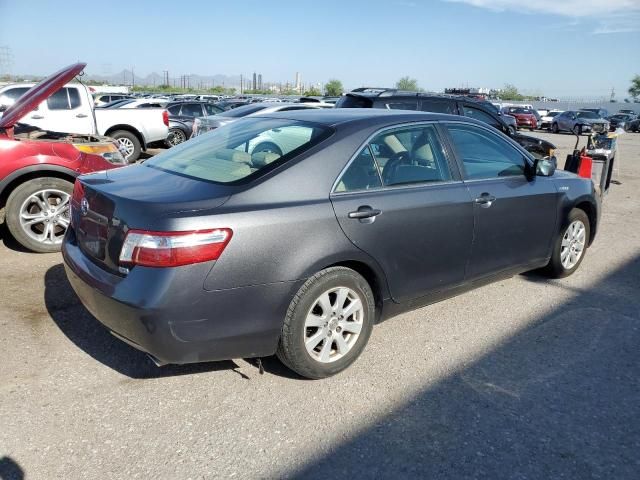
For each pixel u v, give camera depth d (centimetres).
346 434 290
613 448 286
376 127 365
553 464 272
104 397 316
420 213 366
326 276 323
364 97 947
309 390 331
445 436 291
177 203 292
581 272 563
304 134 353
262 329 305
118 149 622
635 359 381
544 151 1128
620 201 991
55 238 560
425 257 377
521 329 425
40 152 539
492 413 313
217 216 288
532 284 524
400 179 369
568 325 434
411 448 281
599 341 408
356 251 333
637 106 6794
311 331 332
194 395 322
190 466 263
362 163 351
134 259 284
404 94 970
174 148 409
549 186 479
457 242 396
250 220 295
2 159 526
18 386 323
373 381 344
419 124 394
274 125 380
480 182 417
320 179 329
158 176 343
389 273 357
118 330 300
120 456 268
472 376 353
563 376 356
